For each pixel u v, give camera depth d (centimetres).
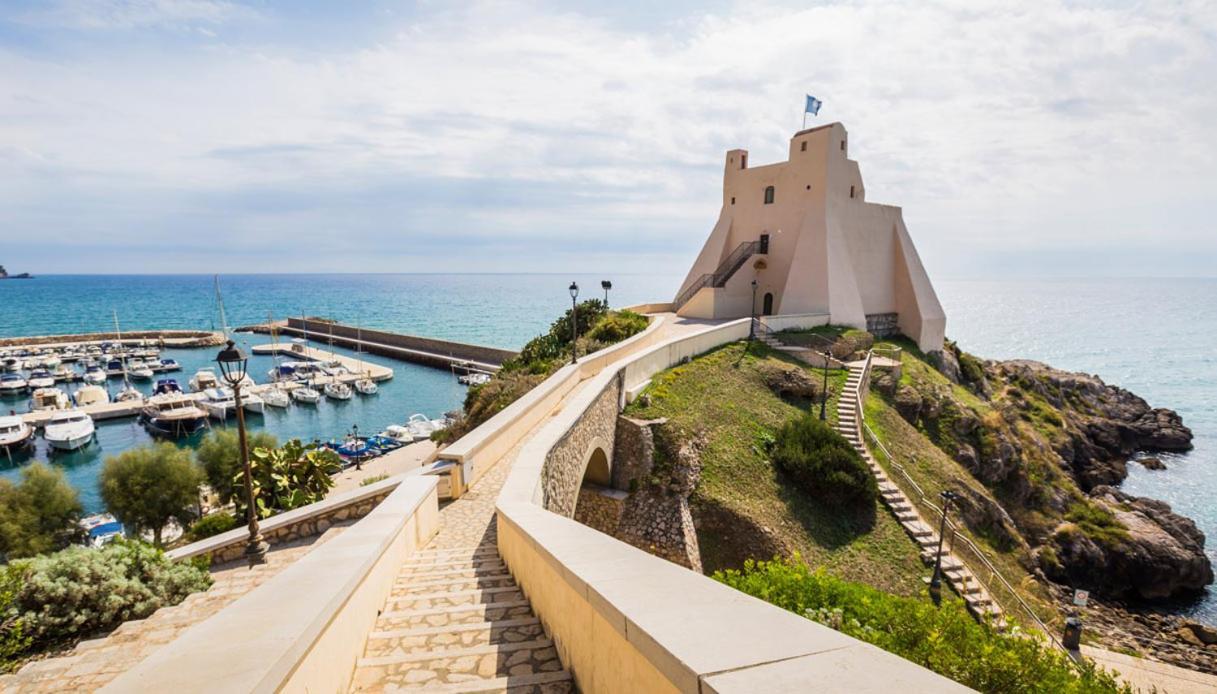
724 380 2281
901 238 3825
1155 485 3856
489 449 1144
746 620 217
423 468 1076
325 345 8950
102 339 9175
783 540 1606
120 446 4309
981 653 607
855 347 2895
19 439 4097
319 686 317
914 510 1847
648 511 1680
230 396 5147
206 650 249
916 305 3741
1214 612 2295
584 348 2433
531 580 529
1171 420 4888
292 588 365
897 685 150
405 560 711
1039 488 2694
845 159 3441
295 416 5062
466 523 905
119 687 209
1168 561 2367
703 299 3547
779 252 3538
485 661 416
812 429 2000
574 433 1184
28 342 8612
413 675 399
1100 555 2367
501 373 2531
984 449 2645
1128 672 1315
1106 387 5272
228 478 2798
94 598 690
